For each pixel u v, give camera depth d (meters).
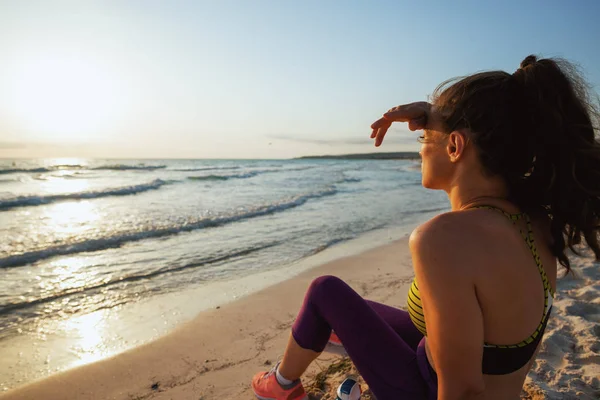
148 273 5.25
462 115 1.19
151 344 3.27
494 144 1.15
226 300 4.27
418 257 1.11
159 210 10.78
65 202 12.73
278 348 3.20
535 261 1.16
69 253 6.27
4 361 3.07
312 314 1.85
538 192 1.18
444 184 1.32
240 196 14.40
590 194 1.12
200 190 16.95
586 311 3.37
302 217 9.95
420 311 1.39
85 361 3.06
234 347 3.22
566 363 2.51
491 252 1.07
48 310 4.02
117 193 15.13
